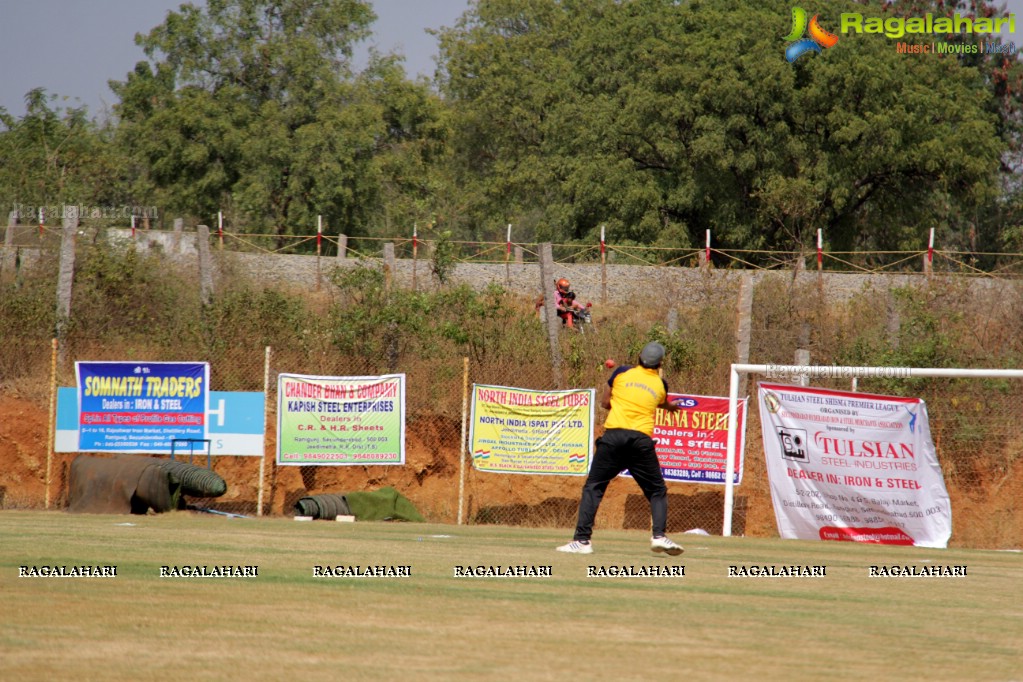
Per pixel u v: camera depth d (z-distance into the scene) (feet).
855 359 174.29
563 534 114.93
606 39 419.95
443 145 456.86
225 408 145.07
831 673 48.24
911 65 375.86
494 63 525.34
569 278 258.78
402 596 66.13
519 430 141.49
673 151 359.46
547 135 441.68
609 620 59.82
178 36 424.46
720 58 354.13
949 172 358.64
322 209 389.60
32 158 356.79
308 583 70.38
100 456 148.56
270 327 170.19
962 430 152.05
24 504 149.07
